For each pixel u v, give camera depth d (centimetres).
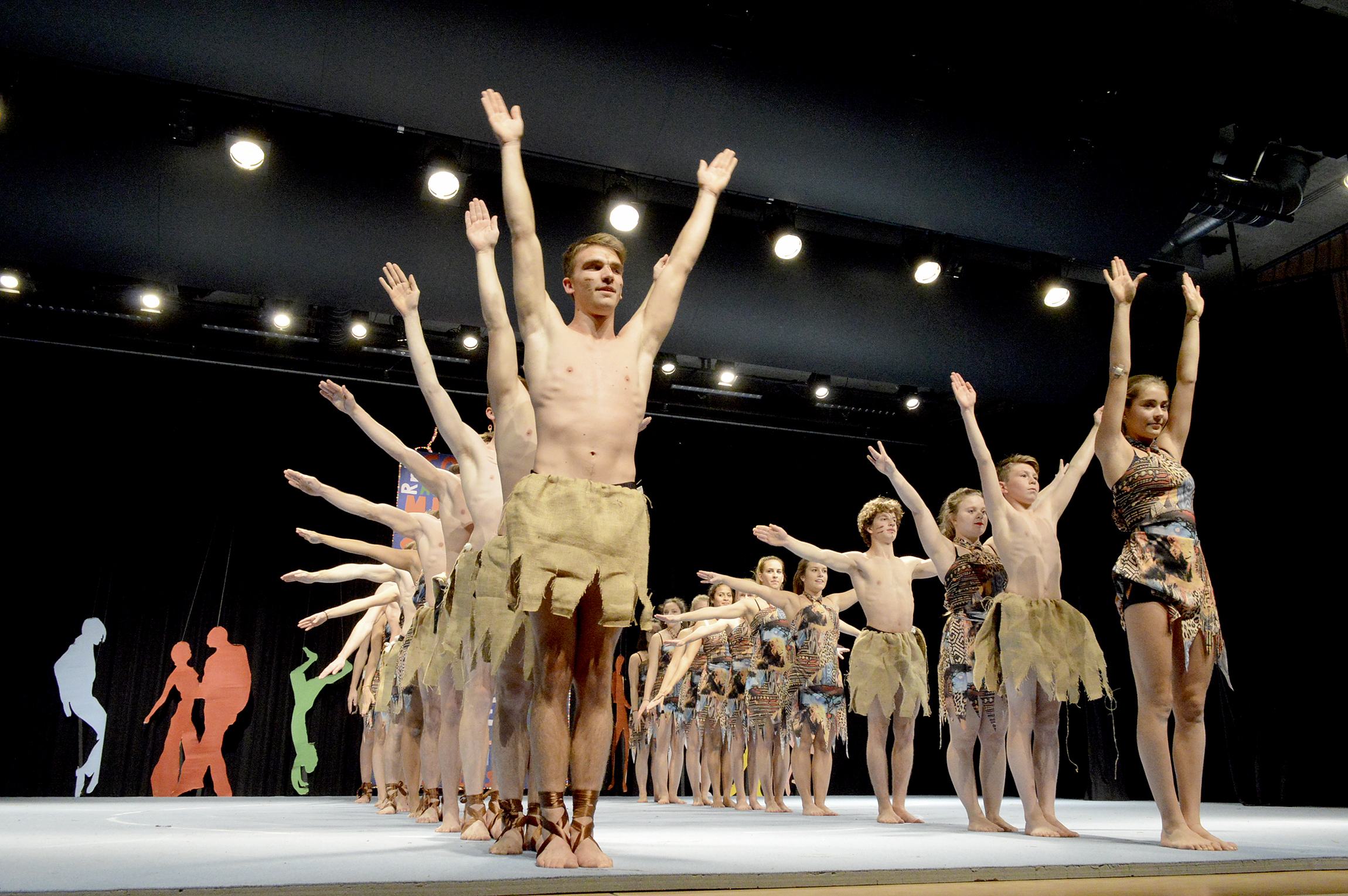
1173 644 286
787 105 586
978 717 396
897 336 786
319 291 678
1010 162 631
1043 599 353
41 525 951
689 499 1169
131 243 630
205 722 957
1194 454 838
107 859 216
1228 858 233
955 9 547
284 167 627
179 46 527
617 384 229
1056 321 807
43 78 572
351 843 277
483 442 338
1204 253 769
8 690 912
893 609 484
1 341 862
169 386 965
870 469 1165
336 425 1056
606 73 555
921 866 203
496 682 259
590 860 198
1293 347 774
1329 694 735
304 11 514
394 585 688
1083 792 978
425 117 572
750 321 757
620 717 1076
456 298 694
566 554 206
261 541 1020
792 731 559
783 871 187
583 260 240
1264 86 573
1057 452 970
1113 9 544
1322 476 747
